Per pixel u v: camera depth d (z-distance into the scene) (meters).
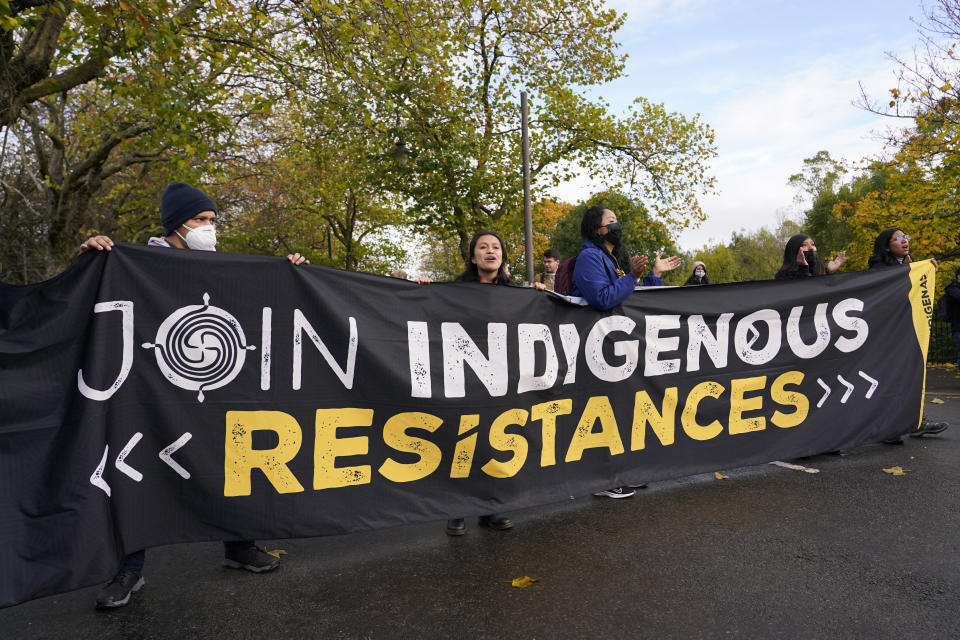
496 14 15.73
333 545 3.12
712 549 2.86
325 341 2.98
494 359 3.35
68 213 13.01
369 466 3.01
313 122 13.85
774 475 4.06
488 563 2.80
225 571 2.83
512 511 3.59
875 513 3.26
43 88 8.04
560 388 3.51
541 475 3.42
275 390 2.86
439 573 2.71
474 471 3.24
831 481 3.86
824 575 2.54
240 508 2.74
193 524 2.66
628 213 17.61
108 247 2.57
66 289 2.49
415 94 12.94
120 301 2.59
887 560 2.67
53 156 14.01
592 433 3.59
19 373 2.37
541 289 3.52
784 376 4.17
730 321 4.04
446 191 14.91
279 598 2.51
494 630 2.18
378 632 2.19
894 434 4.58
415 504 3.08
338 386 2.98
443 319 3.27
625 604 2.34
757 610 2.26
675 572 2.62
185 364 2.69
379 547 3.07
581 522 3.32
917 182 13.16
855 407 4.41
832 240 34.28
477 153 14.81
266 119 16.88
